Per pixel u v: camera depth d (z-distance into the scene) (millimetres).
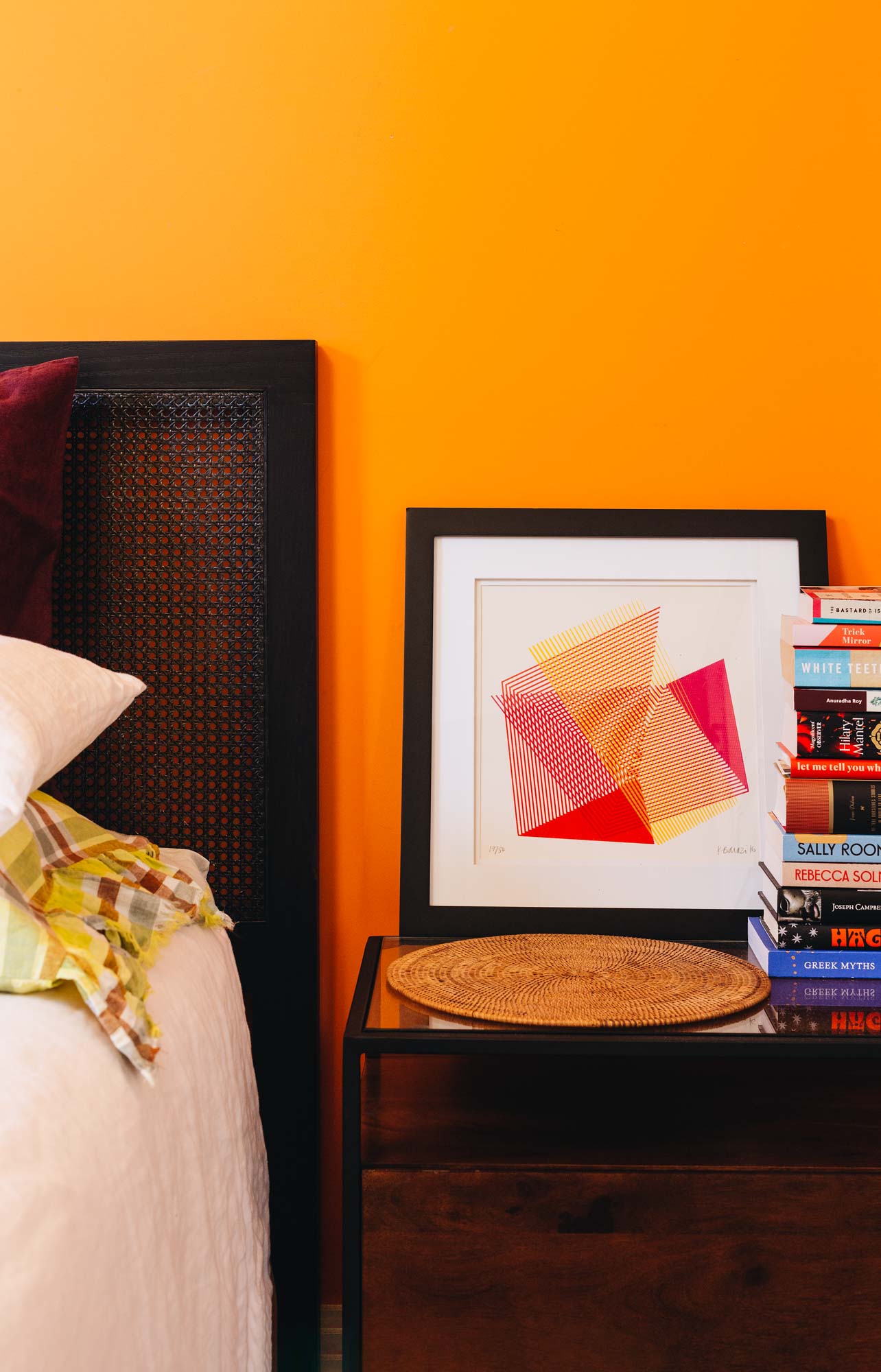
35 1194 547
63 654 862
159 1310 661
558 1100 1045
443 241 1253
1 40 1246
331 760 1281
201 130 1249
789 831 1063
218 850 1251
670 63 1241
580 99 1243
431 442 1264
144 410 1238
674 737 1253
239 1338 855
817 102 1240
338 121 1246
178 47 1243
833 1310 899
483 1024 922
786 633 1113
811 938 1062
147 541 1245
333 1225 1283
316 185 1251
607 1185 895
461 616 1253
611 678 1256
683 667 1254
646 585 1256
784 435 1259
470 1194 895
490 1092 1063
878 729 1057
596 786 1249
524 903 1234
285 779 1239
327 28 1240
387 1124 985
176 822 1252
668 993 986
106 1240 597
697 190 1249
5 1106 597
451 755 1245
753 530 1243
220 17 1241
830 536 1271
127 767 1252
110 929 835
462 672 1249
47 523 1120
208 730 1249
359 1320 901
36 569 1132
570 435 1261
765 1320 899
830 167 1245
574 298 1254
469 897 1234
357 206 1252
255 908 1251
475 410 1261
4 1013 690
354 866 1284
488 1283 899
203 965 954
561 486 1265
